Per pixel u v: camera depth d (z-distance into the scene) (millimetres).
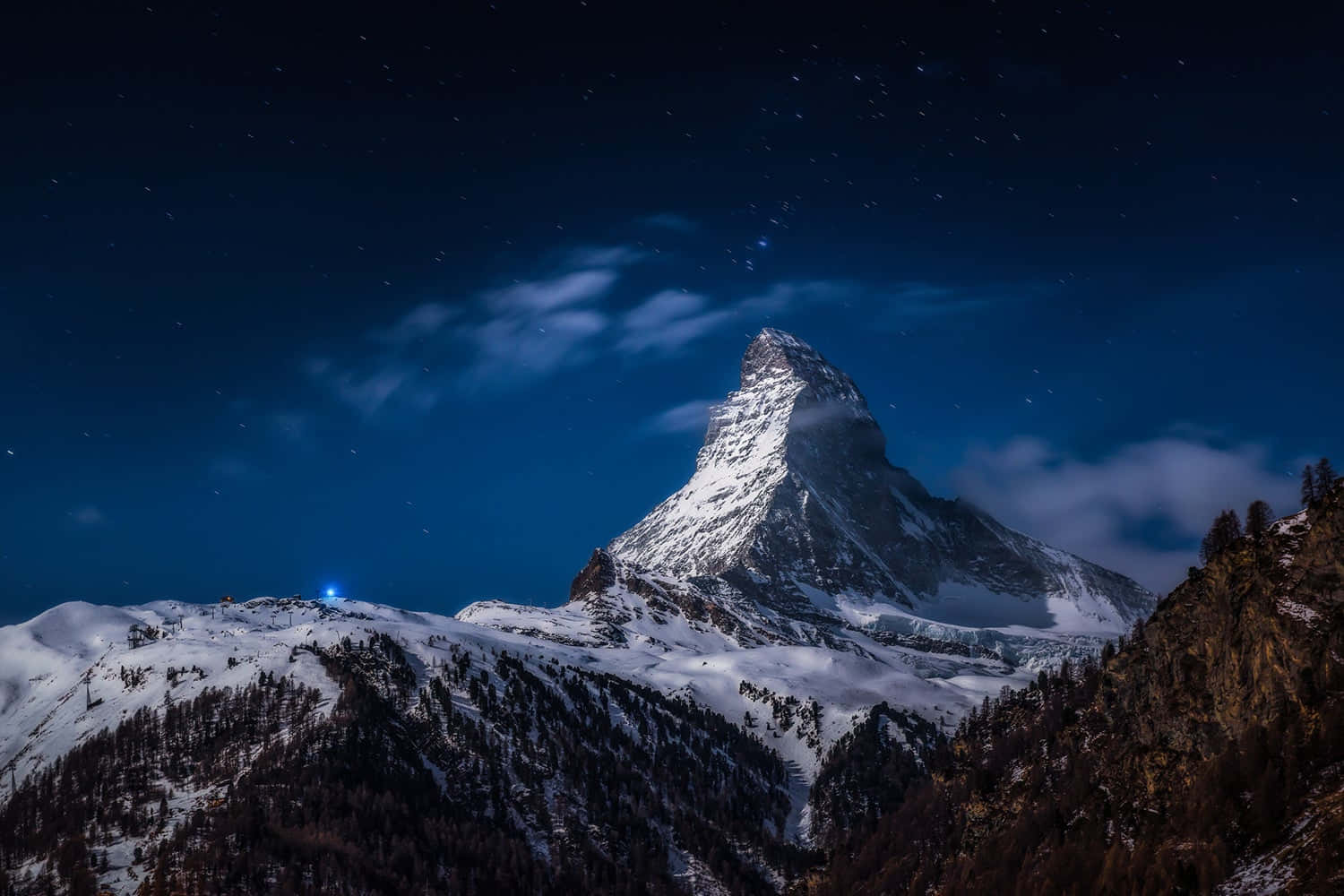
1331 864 166250
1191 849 191875
